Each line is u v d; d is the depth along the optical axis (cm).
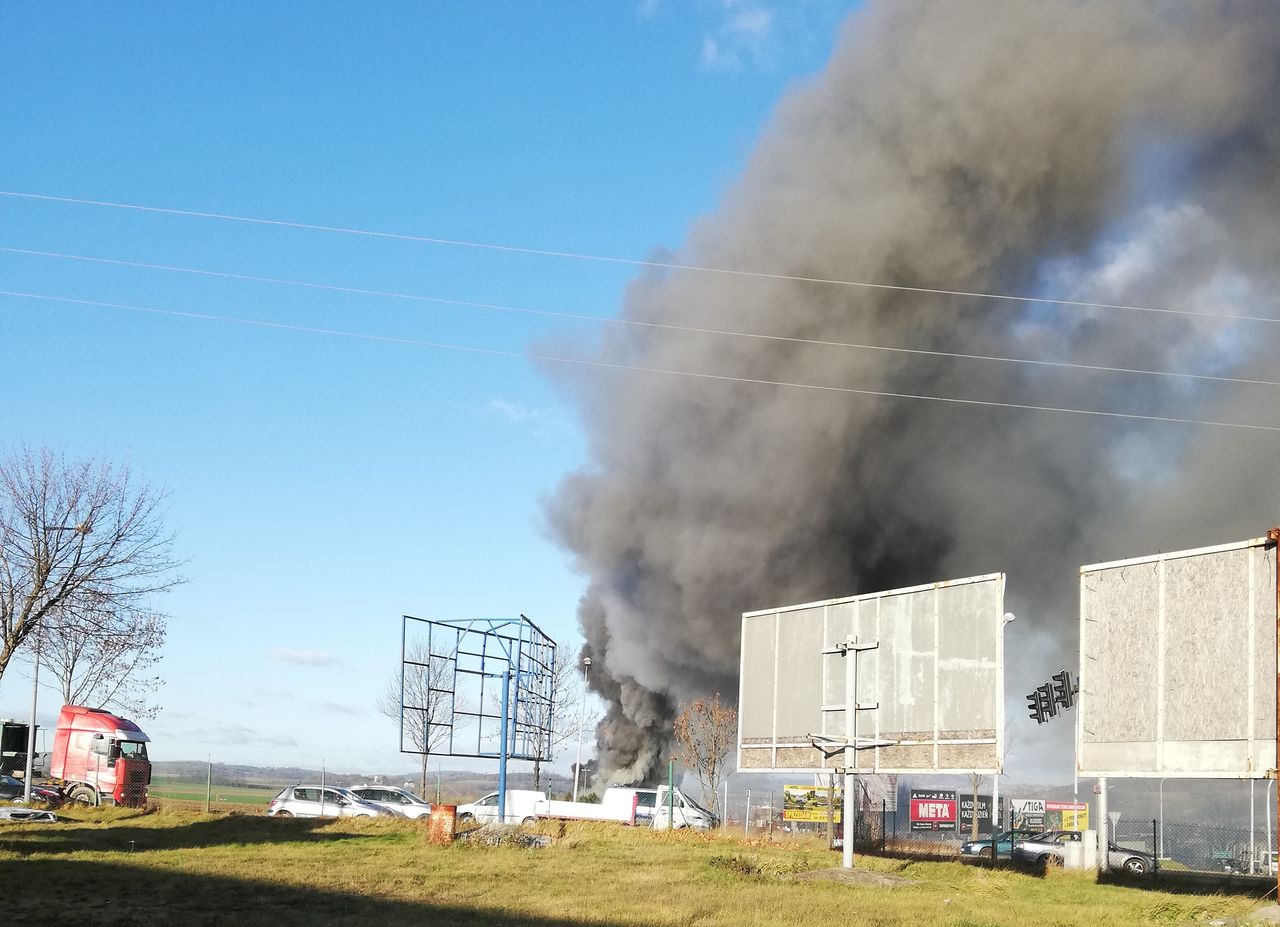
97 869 1658
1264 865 3300
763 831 3434
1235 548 1633
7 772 3666
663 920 1244
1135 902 1580
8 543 2539
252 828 2636
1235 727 1591
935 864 2134
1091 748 1762
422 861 1923
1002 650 1866
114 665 3538
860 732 2062
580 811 3422
